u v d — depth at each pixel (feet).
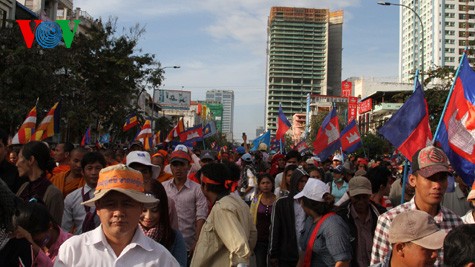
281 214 22.27
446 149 20.84
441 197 13.67
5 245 10.99
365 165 46.01
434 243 10.24
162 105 343.05
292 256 21.74
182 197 21.49
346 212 18.66
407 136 23.40
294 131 452.35
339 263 16.01
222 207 15.48
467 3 473.26
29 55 73.26
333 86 543.39
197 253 15.66
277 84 528.63
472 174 19.97
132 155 18.38
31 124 33.27
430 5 484.33
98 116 98.27
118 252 10.34
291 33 526.98
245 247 14.74
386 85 292.61
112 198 10.13
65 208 18.94
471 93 20.34
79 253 10.18
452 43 473.67
